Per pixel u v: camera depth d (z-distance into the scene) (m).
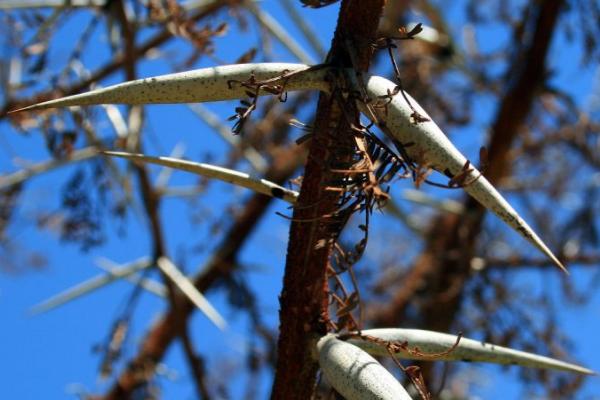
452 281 8.73
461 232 8.70
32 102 5.76
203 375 8.51
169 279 7.61
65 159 6.53
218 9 6.59
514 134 8.61
